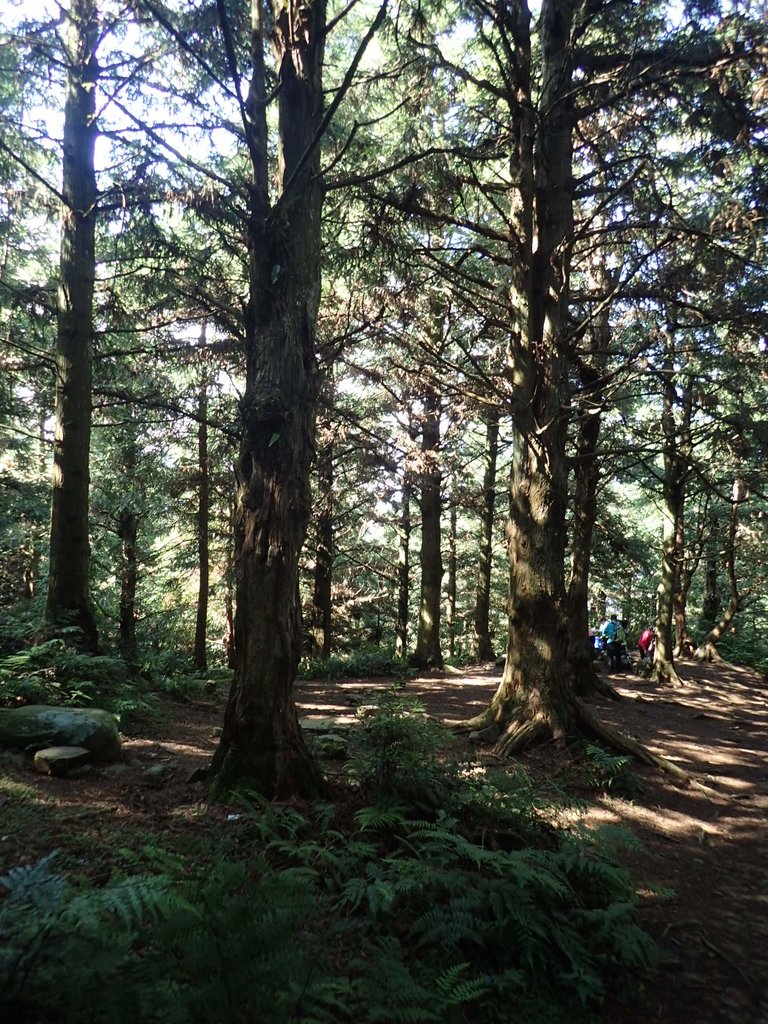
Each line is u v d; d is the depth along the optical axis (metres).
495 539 25.98
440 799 4.76
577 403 9.55
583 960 3.47
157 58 8.84
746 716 11.96
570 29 8.62
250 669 5.09
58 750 5.33
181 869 3.29
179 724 7.74
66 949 2.33
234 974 2.39
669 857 5.29
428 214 8.27
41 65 9.25
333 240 9.02
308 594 22.89
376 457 14.61
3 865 3.57
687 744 9.18
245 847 4.05
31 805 4.46
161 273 10.30
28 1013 2.18
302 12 5.49
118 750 5.92
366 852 3.96
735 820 6.25
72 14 8.56
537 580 8.01
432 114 8.23
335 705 10.90
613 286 10.06
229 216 8.28
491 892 3.59
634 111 8.28
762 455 10.83
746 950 3.97
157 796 4.96
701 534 20.72
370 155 8.64
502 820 4.69
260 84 5.47
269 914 2.69
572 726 7.72
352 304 10.44
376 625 23.73
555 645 7.91
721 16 7.18
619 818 5.99
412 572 29.66
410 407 13.98
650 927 4.14
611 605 28.72
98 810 4.56
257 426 5.10
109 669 8.34
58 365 9.30
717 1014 3.35
